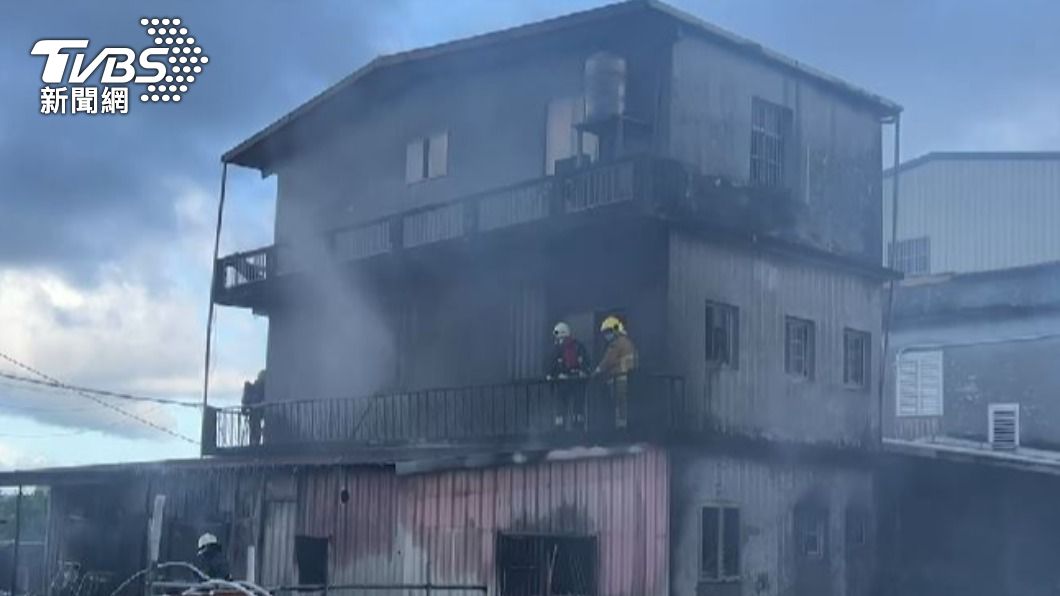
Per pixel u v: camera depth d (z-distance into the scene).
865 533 23.61
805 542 22.23
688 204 20.78
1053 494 24.28
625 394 19.75
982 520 24.62
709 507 19.97
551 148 23.20
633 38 21.70
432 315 25.03
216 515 25.61
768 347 22.22
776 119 23.53
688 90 21.47
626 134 21.48
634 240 21.16
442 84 25.64
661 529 19.02
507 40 22.70
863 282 24.92
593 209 20.41
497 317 23.66
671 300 20.42
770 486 21.48
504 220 22.31
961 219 36.91
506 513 20.59
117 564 28.00
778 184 23.31
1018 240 35.66
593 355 21.56
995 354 29.88
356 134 27.64
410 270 24.64
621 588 19.27
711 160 21.70
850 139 25.09
